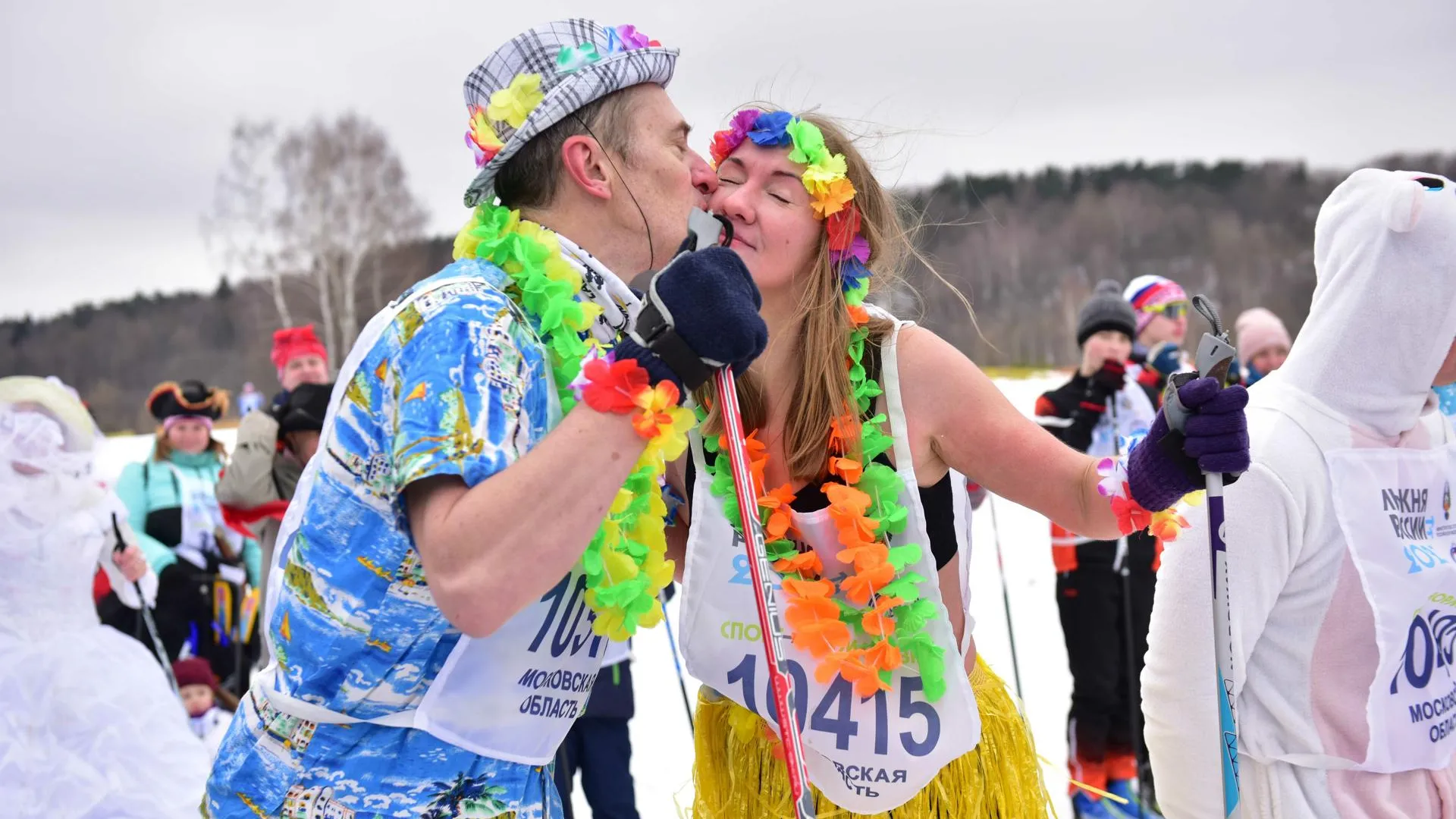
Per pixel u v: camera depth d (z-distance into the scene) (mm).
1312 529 1969
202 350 25906
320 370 5484
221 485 4363
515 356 1521
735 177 2062
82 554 3381
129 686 3316
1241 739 2012
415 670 1557
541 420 1561
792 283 2037
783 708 1612
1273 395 2066
